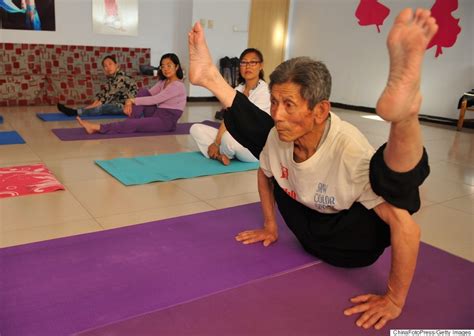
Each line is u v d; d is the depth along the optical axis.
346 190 1.42
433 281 1.71
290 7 8.63
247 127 1.66
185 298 1.48
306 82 1.27
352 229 1.54
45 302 1.41
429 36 0.90
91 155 3.45
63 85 6.32
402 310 1.48
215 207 2.44
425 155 1.21
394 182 1.22
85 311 1.38
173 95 4.46
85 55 6.69
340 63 8.09
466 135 5.70
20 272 1.60
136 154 3.55
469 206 2.78
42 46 6.35
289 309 1.45
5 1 6.05
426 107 6.92
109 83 5.45
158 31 7.39
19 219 2.12
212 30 7.48
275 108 1.34
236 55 7.93
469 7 6.18
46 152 3.47
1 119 4.72
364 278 1.68
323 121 1.39
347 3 7.76
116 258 1.74
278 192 1.77
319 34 8.34
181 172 3.07
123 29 7.04
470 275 1.78
